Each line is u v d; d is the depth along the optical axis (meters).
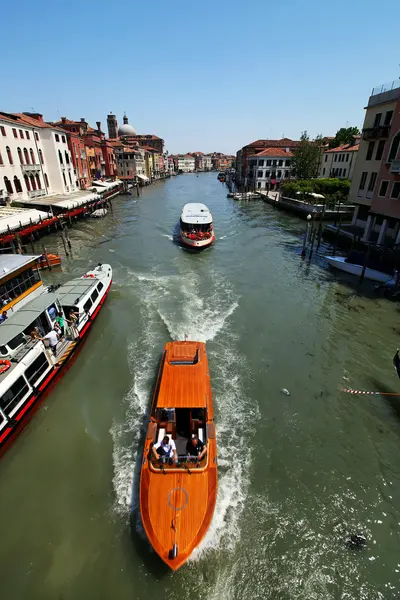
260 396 12.30
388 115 26.23
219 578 7.22
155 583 7.16
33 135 41.25
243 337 15.93
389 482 9.40
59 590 7.09
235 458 9.89
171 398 9.55
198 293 20.84
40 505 8.74
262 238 35.41
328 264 26.53
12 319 12.12
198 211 36.72
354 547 7.86
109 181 71.44
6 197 34.78
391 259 23.78
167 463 8.24
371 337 16.33
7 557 7.68
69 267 25.70
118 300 19.67
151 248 30.81
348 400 12.27
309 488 9.15
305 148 60.94
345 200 45.16
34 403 11.33
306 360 14.43
